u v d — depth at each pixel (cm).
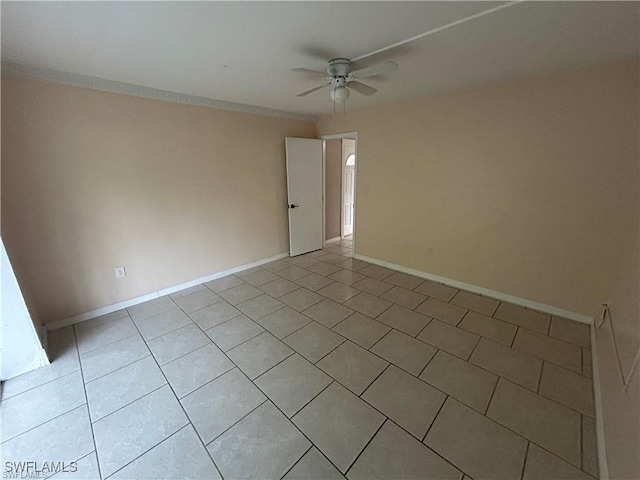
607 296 242
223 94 303
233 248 390
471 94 288
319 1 133
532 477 134
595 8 139
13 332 199
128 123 275
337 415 170
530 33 166
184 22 152
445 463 142
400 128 353
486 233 306
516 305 294
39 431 162
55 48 183
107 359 221
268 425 164
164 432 160
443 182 328
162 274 326
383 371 204
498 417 166
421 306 296
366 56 199
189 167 326
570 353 218
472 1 134
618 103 217
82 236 265
